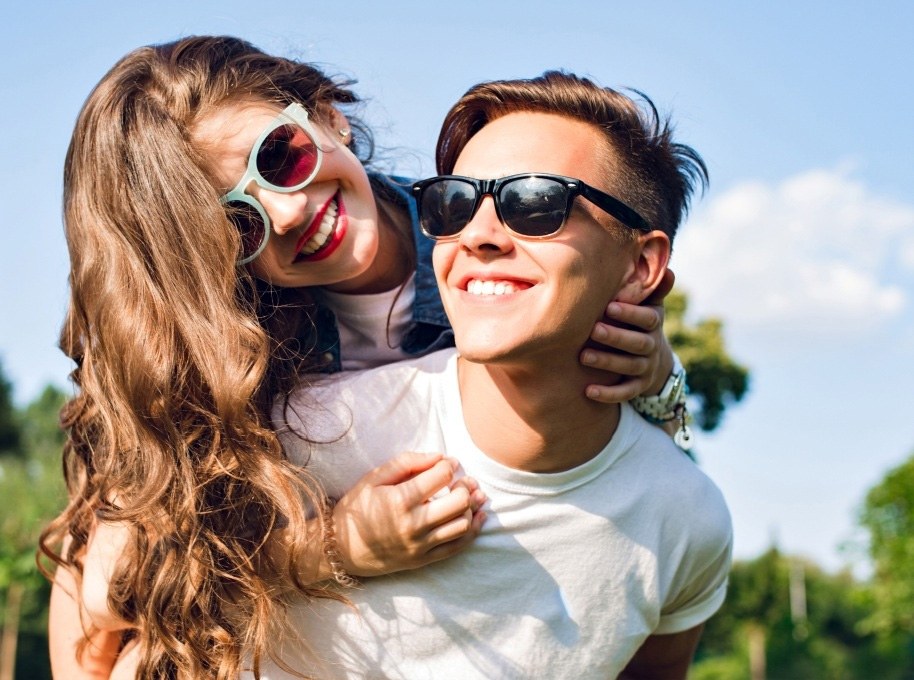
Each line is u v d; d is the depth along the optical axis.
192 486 2.30
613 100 2.18
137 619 2.41
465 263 2.07
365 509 2.22
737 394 15.83
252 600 2.27
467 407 2.32
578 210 2.05
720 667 39.47
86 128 2.49
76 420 2.72
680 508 2.45
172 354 2.34
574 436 2.25
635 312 2.20
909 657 44.69
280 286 2.65
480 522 2.26
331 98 2.86
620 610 2.39
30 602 17.88
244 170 2.46
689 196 2.41
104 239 2.40
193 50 2.61
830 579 50.38
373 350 2.89
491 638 2.32
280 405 2.43
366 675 2.31
